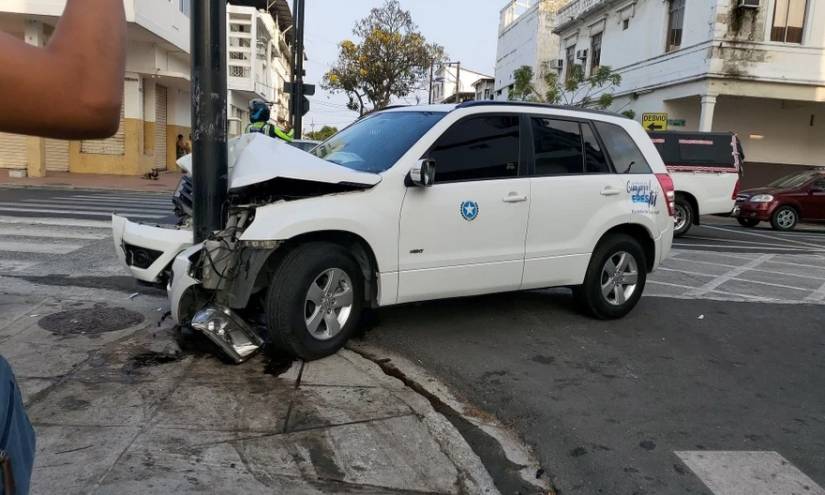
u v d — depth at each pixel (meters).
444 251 4.97
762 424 4.02
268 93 44.56
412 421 3.74
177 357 4.50
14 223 9.96
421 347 5.12
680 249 11.73
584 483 3.25
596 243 5.83
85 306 5.63
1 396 1.36
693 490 3.21
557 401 4.21
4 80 0.99
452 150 5.05
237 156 5.05
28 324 5.07
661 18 21.70
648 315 6.45
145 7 19.50
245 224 4.38
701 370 4.96
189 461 3.14
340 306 4.64
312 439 3.45
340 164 4.98
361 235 4.54
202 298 4.52
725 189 13.88
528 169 5.43
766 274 9.25
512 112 5.44
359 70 38.97
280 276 4.33
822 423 4.08
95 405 3.68
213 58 4.68
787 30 18.94
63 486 2.86
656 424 3.95
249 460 3.19
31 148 19.73
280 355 4.64
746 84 19.16
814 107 22.45
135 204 13.89
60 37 1.07
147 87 24.61
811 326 6.36
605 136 6.03
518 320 6.00
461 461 3.36
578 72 25.45
